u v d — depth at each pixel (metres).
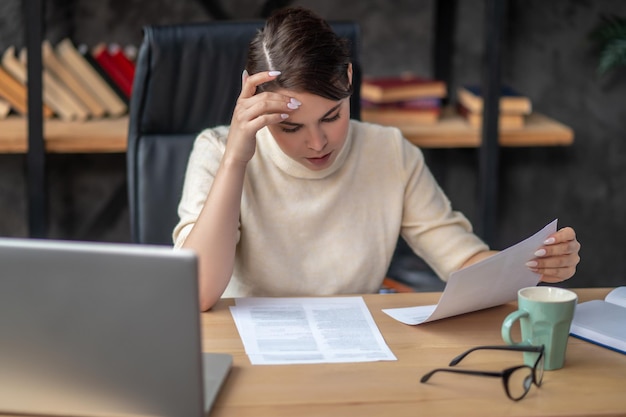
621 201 3.79
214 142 2.00
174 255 1.20
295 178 1.97
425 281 3.29
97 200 3.61
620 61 3.40
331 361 1.50
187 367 1.24
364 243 2.03
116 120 3.23
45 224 3.02
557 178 3.76
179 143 2.23
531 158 3.74
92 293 1.23
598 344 1.59
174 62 2.19
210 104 2.24
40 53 2.90
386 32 3.57
